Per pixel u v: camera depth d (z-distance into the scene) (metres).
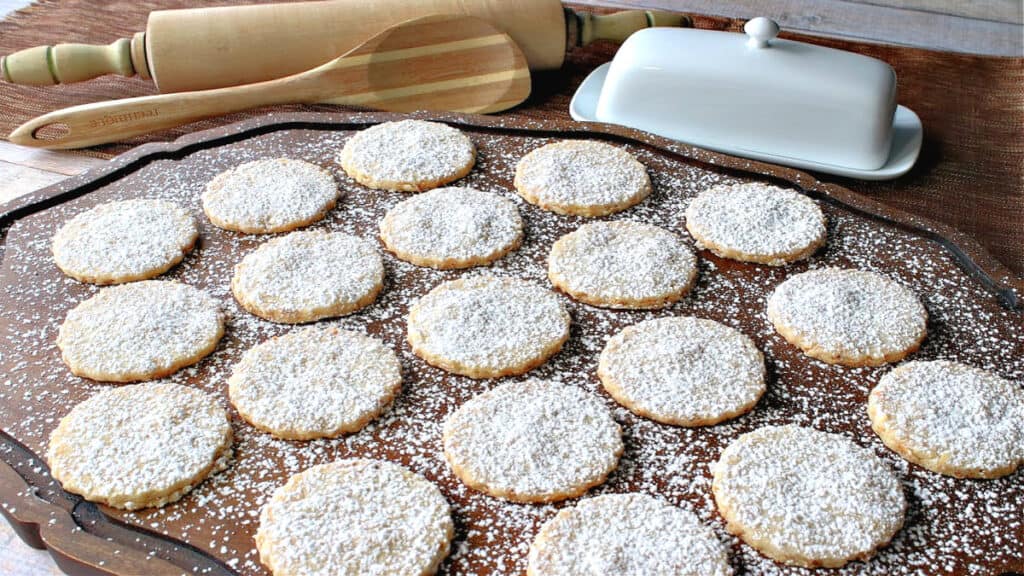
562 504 0.50
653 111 0.71
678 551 0.48
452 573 0.48
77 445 0.51
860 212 0.63
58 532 0.49
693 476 0.51
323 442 0.52
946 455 0.51
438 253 0.60
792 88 0.69
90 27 0.83
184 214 0.62
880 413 0.53
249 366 0.54
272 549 0.48
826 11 0.90
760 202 0.63
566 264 0.59
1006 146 0.74
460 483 0.51
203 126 0.75
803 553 0.48
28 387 0.54
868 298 0.58
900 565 0.48
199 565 0.49
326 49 0.77
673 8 0.89
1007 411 0.53
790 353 0.56
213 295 0.58
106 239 0.60
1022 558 0.48
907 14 0.90
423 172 0.64
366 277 0.58
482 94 0.77
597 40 0.82
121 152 0.73
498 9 0.77
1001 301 0.59
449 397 0.54
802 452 0.51
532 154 0.66
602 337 0.57
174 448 0.51
